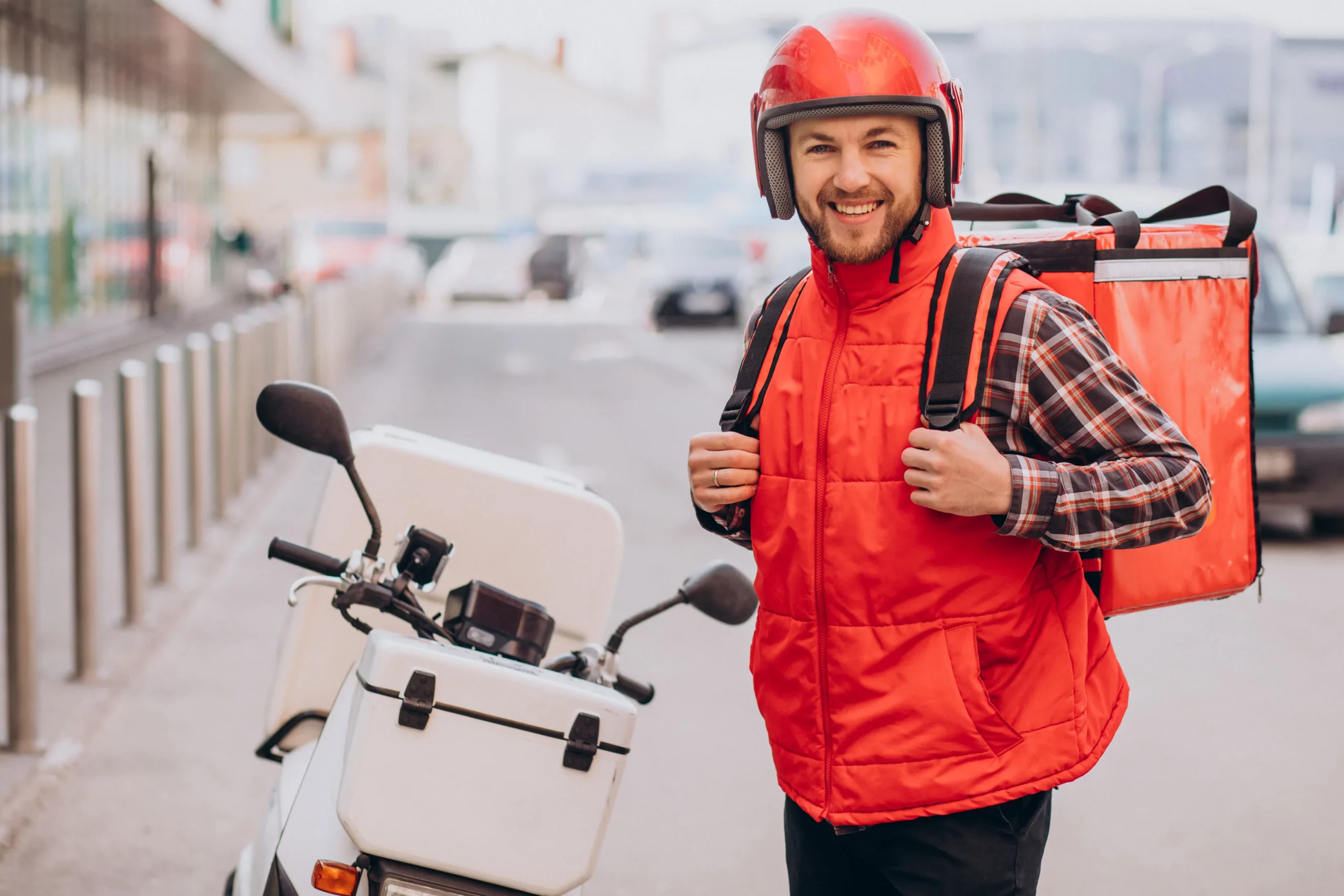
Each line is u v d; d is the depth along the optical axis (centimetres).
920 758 208
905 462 202
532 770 219
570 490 295
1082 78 5662
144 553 698
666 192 5400
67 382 1609
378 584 247
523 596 292
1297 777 481
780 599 220
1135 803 458
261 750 299
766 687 225
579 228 5100
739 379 232
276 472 1105
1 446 510
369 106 6881
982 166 5512
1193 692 577
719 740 517
